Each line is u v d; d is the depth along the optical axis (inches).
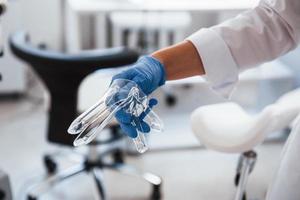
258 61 35.5
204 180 82.8
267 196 38.0
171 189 79.5
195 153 92.7
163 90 113.0
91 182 78.4
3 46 40.1
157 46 112.7
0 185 47.3
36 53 60.6
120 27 108.4
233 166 87.7
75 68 58.6
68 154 84.5
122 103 28.3
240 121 49.1
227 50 33.9
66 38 122.4
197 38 33.9
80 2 90.4
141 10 85.9
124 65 59.7
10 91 109.8
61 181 78.2
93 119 28.5
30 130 99.3
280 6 34.0
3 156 88.3
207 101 114.8
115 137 78.1
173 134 99.0
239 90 117.4
